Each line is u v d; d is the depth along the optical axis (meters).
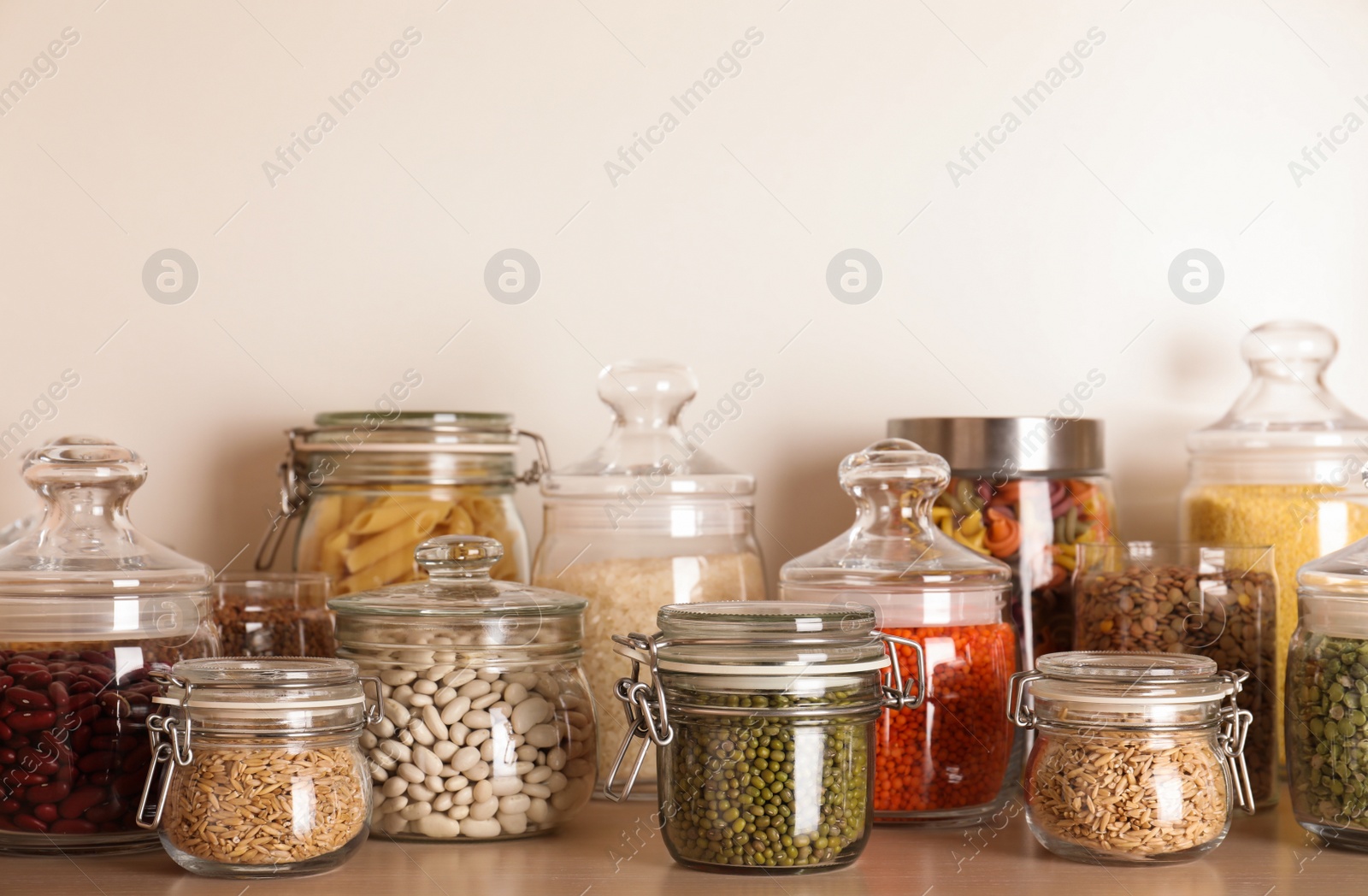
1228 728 0.92
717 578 1.08
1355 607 0.90
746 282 1.32
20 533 1.16
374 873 0.86
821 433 1.32
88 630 0.90
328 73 1.31
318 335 1.30
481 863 0.88
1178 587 1.01
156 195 1.30
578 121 1.32
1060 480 1.13
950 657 0.97
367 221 1.31
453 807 0.92
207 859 0.82
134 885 0.83
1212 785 0.86
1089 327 1.32
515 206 1.31
